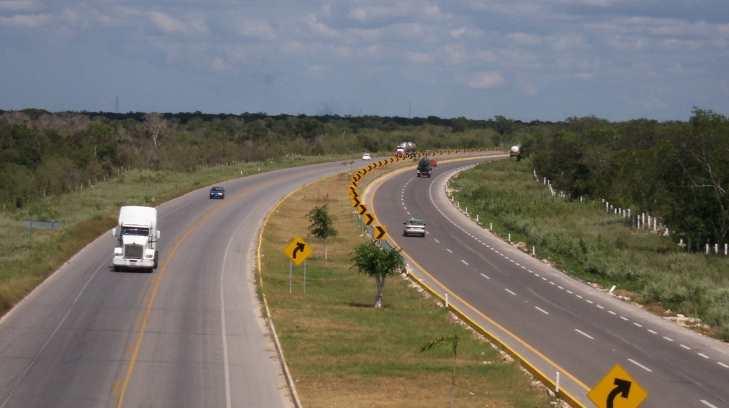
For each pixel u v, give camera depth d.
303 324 40.19
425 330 39.91
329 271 59.25
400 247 71.19
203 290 47.66
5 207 96.81
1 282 44.69
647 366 33.88
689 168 74.00
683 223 72.69
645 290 51.31
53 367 30.23
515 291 52.59
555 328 41.38
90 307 41.53
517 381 30.78
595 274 59.88
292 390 28.12
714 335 41.16
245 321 40.16
